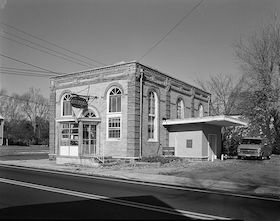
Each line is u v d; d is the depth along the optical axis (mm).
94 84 29312
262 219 8516
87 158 25047
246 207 10219
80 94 30281
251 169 22484
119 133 27375
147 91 28578
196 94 37906
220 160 31078
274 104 38750
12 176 16781
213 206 10148
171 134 31094
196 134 29578
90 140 28016
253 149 32969
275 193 13594
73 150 26875
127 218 7863
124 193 12102
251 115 42594
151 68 28984
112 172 20328
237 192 13742
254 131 43000
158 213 8602
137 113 26969
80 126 27047
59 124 28641
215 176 18578
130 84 27016
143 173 19859
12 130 73562
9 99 81562
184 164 25828
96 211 8578
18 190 11969
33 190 12031
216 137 32188
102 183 15148
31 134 76688
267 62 38969
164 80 31219
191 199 11406
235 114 46625
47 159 32500
